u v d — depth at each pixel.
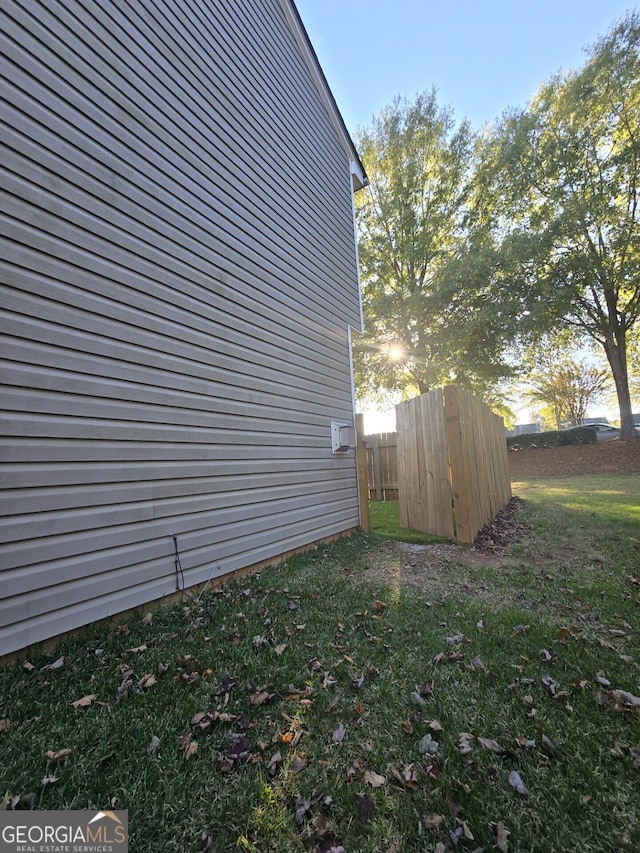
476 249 13.52
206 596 2.85
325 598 2.81
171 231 2.92
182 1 3.19
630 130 12.49
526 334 13.15
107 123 2.51
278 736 1.50
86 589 2.21
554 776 1.30
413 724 1.56
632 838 1.10
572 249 12.97
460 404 4.38
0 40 2.00
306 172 4.97
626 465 12.47
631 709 1.58
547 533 4.61
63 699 1.66
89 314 2.32
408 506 5.42
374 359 15.42
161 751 1.40
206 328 3.17
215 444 3.18
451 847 1.09
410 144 14.68
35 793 1.22
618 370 14.34
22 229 2.03
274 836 1.13
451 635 2.24
